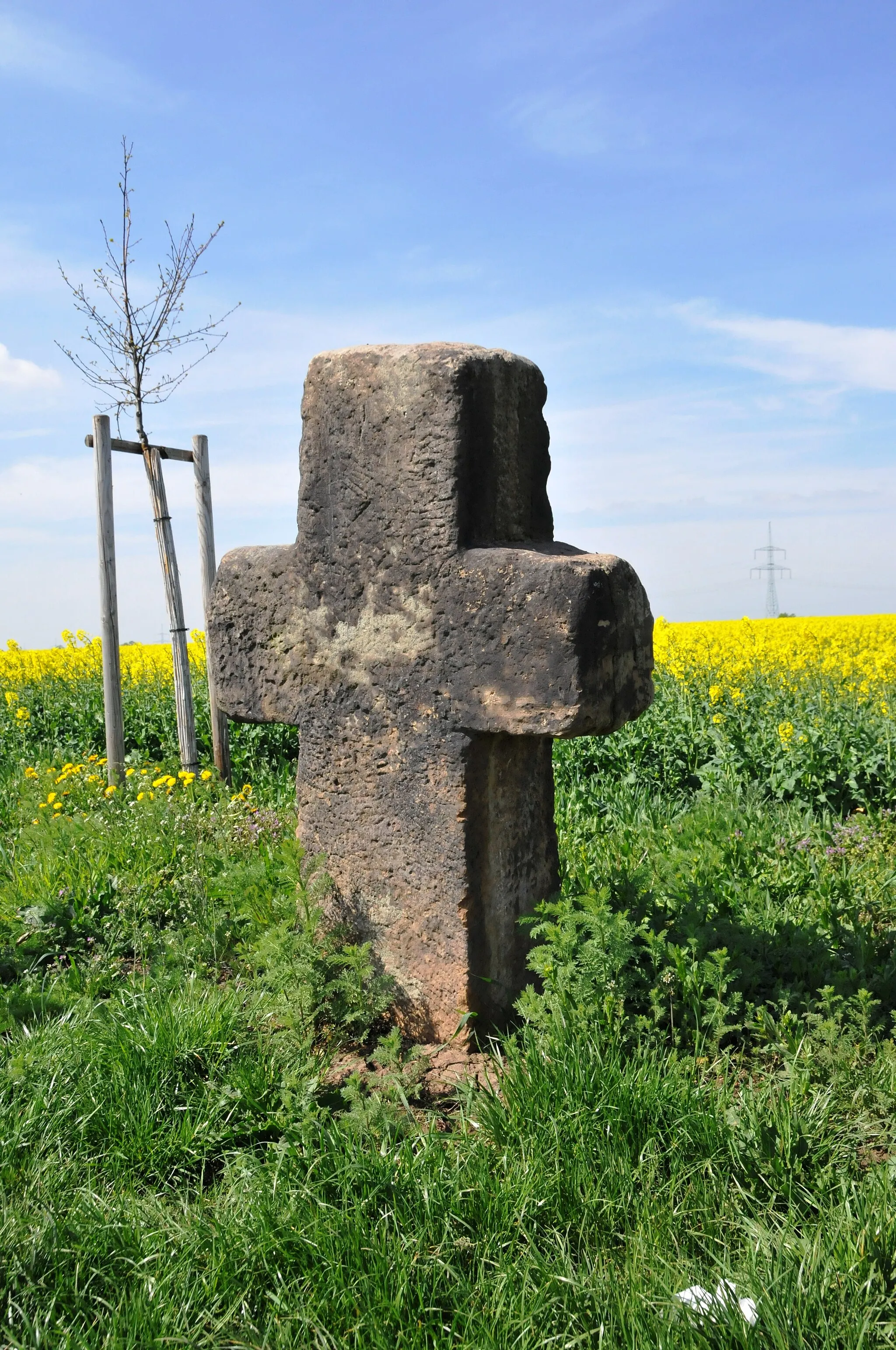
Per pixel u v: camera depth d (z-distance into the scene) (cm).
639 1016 342
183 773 702
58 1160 292
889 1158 288
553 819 426
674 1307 227
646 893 419
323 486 401
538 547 389
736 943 394
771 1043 348
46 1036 357
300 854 406
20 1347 225
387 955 394
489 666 359
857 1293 228
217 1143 302
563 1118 288
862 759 773
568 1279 238
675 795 818
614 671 354
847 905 481
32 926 500
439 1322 232
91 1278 247
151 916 517
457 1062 362
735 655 1595
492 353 380
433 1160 281
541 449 407
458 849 372
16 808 756
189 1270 247
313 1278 243
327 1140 292
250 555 431
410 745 383
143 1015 359
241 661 435
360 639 395
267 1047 341
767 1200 273
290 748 959
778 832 654
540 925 378
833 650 1650
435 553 370
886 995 382
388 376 378
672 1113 293
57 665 1473
